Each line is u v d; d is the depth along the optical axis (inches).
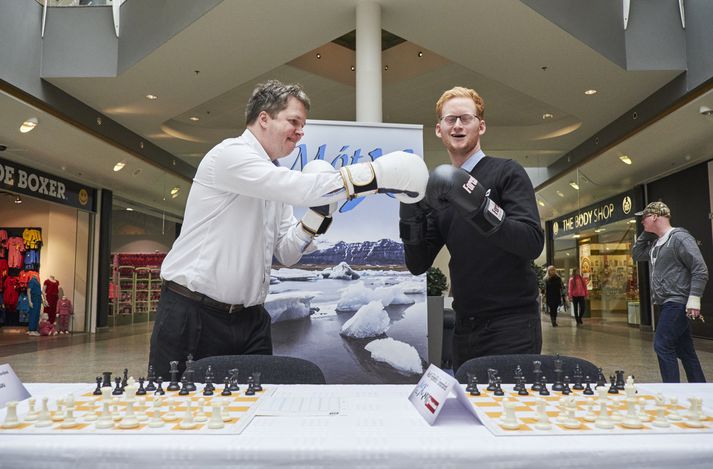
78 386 56.9
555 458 33.3
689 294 160.9
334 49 374.0
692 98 301.9
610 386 54.4
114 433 36.7
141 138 440.5
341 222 144.6
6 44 290.0
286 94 75.5
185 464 33.5
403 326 143.6
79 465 33.8
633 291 487.2
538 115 438.0
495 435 36.4
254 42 280.1
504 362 67.5
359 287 143.5
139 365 282.0
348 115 447.5
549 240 674.2
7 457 34.0
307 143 145.9
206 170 75.6
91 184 497.4
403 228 86.9
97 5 319.0
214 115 435.5
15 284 526.3
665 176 442.3
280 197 65.8
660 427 38.5
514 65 303.1
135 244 575.2
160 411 40.9
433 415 40.1
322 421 41.1
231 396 50.8
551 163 527.8
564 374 65.6
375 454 33.4
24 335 471.8
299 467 33.4
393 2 244.7
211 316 77.4
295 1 243.0
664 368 163.6
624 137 384.5
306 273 142.6
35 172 426.9
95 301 509.4
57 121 340.8
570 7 267.7
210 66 306.8
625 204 489.1
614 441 35.0
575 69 305.4
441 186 62.5
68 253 513.0
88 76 317.7
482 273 82.0
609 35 292.7
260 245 79.0
